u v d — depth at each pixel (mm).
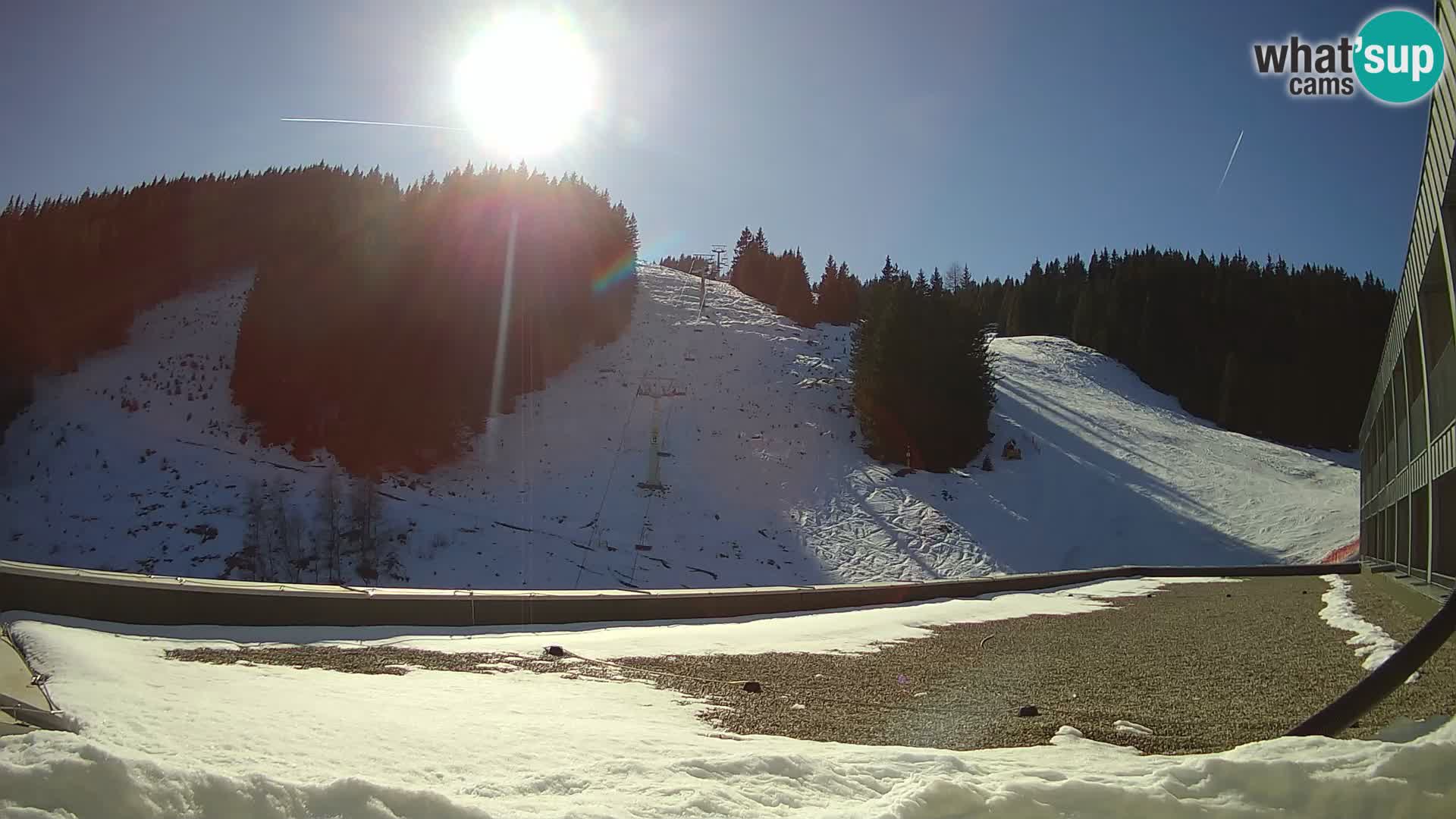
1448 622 4953
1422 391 15297
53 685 6359
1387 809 3996
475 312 49688
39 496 38156
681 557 38625
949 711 7281
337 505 37312
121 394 48031
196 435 44250
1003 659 10742
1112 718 6840
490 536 38250
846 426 54438
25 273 49625
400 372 45344
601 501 43031
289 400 44719
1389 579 17766
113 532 35344
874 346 53531
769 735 6273
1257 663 9727
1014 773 4570
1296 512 47688
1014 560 41344
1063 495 48969
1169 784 4184
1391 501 19297
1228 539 44781
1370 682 5113
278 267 49125
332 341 45094
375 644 11078
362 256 47469
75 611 10820
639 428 51219
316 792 3371
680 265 106688
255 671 8117
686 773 4445
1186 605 19031
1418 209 12875
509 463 46250
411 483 42844
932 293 54156
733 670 9773
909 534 42875
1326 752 4473
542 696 7551
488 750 5000
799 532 42344
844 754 5078
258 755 4531
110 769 3109
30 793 2973
